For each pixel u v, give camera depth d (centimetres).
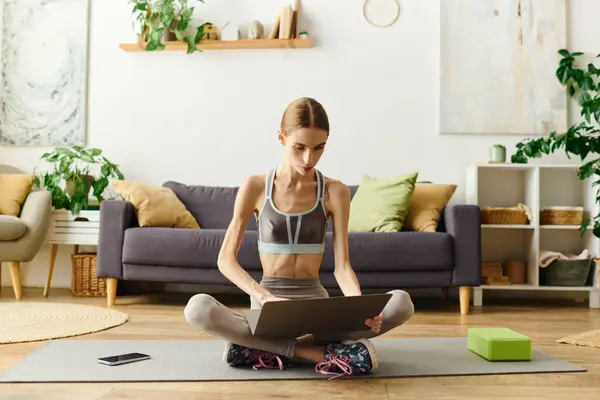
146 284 450
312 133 177
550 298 438
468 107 443
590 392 175
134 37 467
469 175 432
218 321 188
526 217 416
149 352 226
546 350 242
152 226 386
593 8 444
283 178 199
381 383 184
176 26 454
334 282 358
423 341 257
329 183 205
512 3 443
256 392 172
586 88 430
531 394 172
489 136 445
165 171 462
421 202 396
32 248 396
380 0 452
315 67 454
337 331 197
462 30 445
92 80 468
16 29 472
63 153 426
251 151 457
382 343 252
